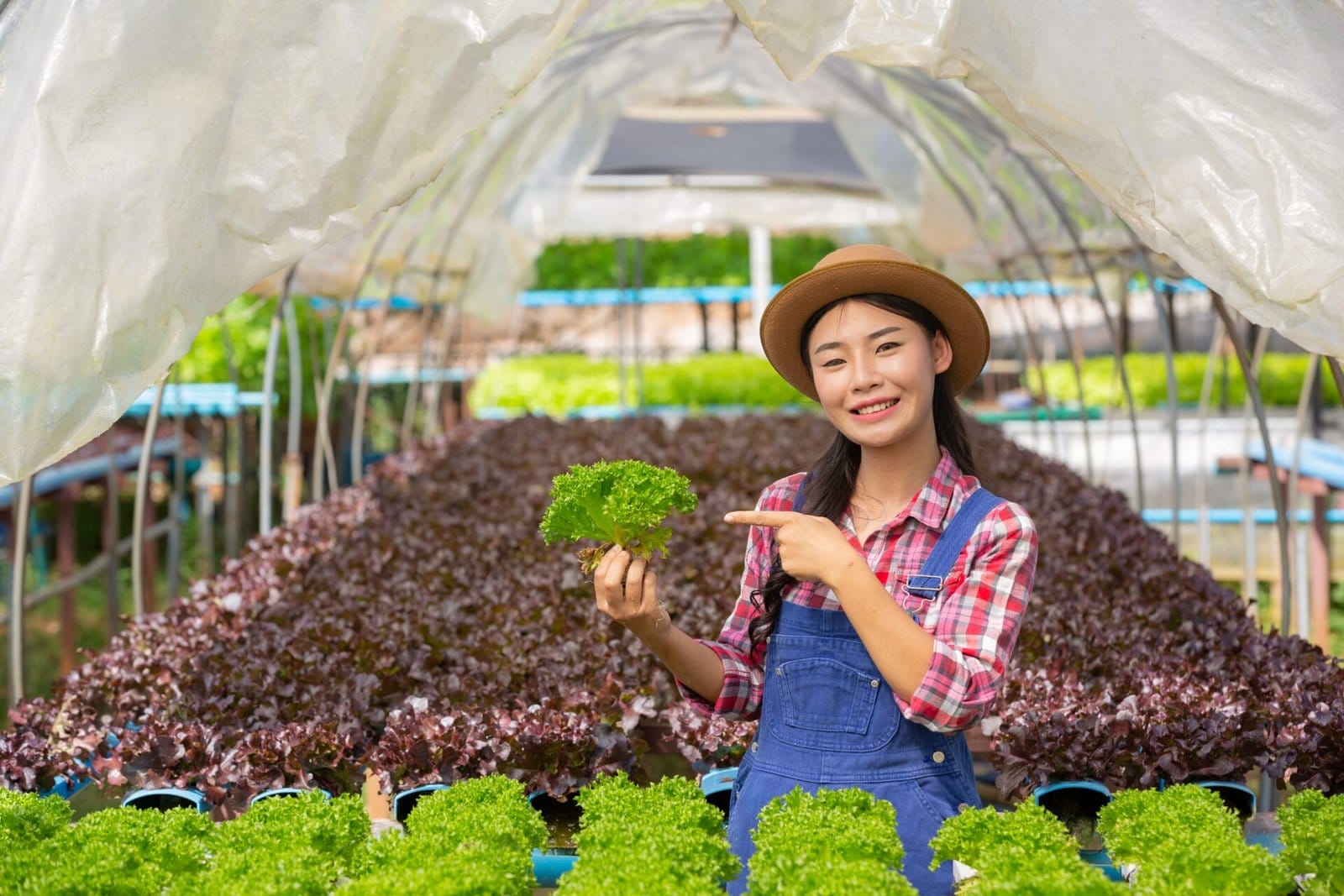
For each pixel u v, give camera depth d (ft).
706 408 53.57
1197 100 9.41
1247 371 17.90
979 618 8.77
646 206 47.42
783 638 9.25
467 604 17.94
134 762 12.37
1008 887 7.06
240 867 7.86
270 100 9.84
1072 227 27.53
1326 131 9.21
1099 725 11.93
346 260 30.07
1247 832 11.57
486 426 40.16
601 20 22.98
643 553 8.98
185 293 9.91
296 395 33.19
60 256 9.61
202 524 44.86
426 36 9.75
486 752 12.05
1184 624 16.21
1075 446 44.39
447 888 7.12
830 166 45.32
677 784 8.99
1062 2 9.48
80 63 9.55
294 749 12.21
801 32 9.60
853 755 8.86
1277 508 17.95
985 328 9.37
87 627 42.86
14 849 8.75
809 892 7.10
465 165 29.66
